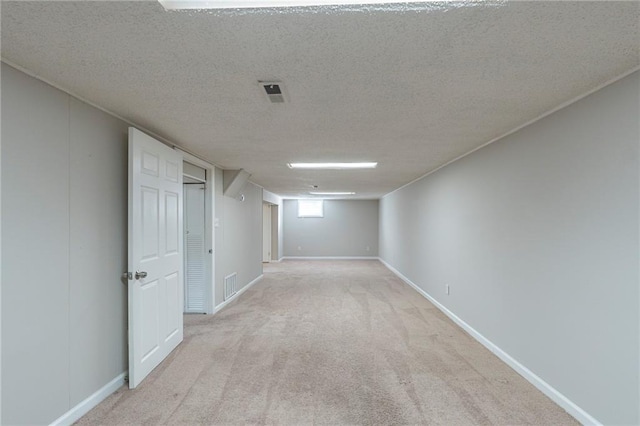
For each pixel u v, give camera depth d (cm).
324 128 292
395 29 144
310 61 173
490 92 212
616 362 190
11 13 132
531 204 268
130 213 254
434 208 525
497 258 322
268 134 312
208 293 466
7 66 173
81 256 224
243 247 623
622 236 186
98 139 240
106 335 248
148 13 133
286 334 382
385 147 364
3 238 172
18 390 179
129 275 254
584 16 134
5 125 173
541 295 255
